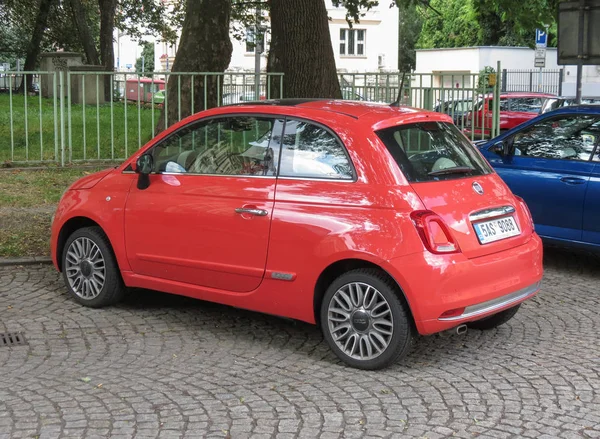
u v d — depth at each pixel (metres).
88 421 4.70
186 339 6.32
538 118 9.09
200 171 6.43
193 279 6.43
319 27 13.33
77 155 14.47
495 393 5.23
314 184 5.80
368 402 5.06
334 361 5.86
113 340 6.26
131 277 6.82
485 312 5.65
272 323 6.77
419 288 5.35
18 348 6.03
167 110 14.52
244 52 57.81
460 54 50.28
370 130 5.75
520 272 5.92
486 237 5.72
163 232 6.52
